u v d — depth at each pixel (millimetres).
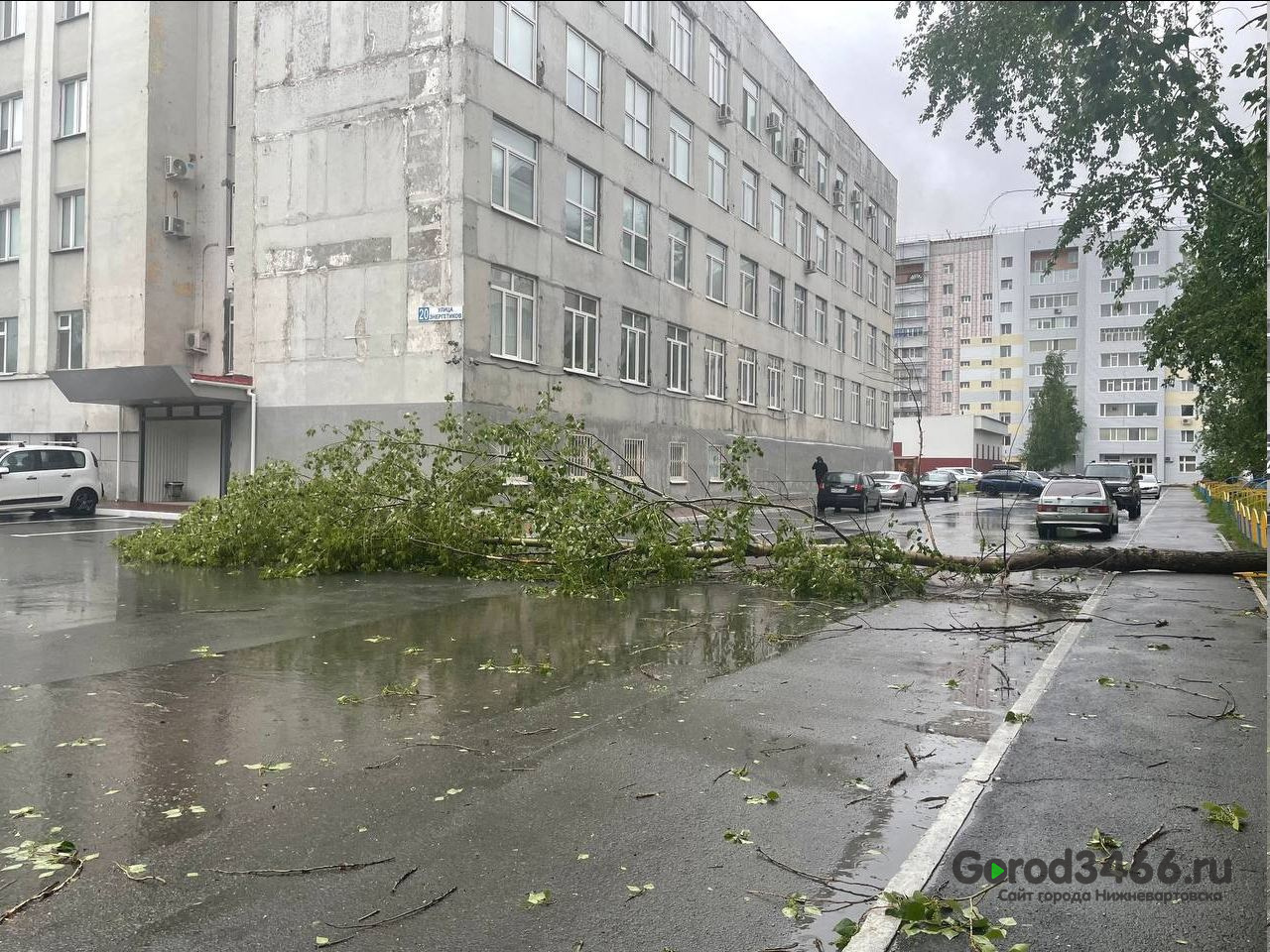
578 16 24438
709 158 31641
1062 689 6605
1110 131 10906
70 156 27875
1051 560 12562
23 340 28547
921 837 4055
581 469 12445
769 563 13164
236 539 13078
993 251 104750
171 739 5359
